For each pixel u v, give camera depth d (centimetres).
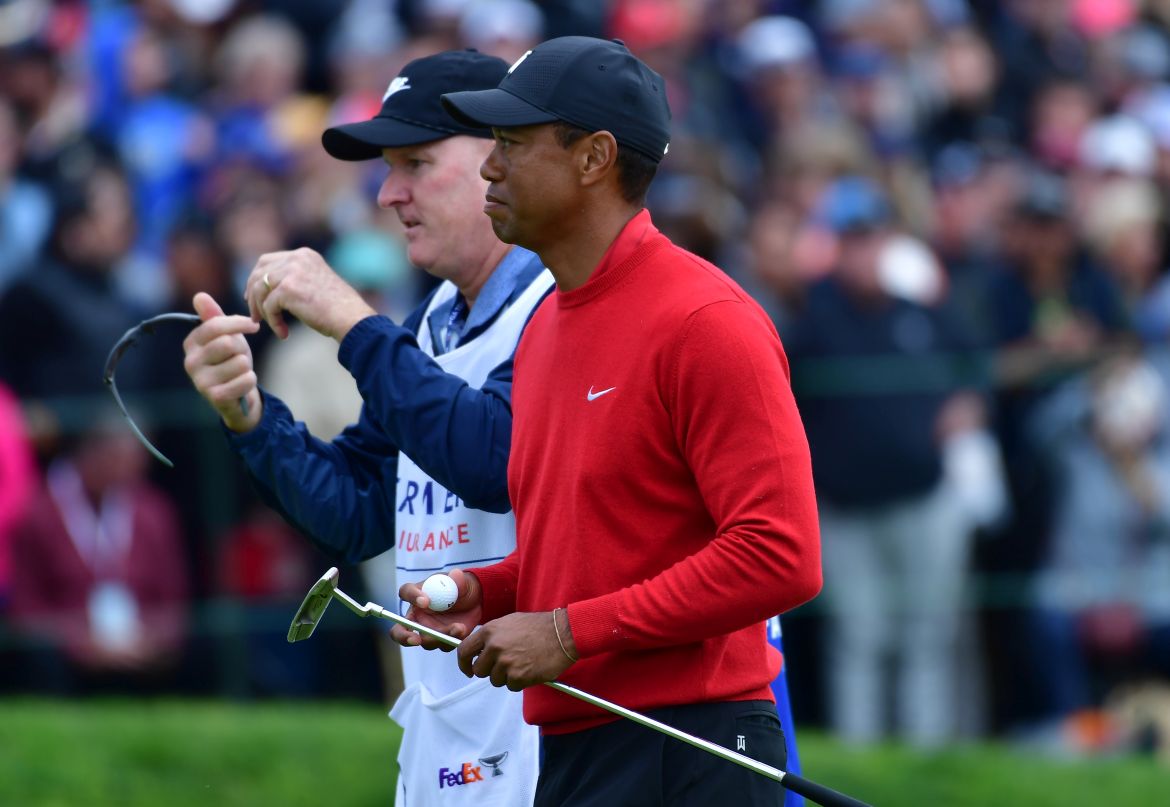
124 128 3503
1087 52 4116
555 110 1202
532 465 1244
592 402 1204
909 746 2614
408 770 1446
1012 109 3938
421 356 1320
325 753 2445
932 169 3609
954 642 2702
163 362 2870
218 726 2525
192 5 3734
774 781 1238
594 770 1227
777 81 3634
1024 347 2784
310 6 3781
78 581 2761
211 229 2972
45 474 2767
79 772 2352
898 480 2667
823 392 2694
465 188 1383
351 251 2823
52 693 2759
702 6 3881
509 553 1373
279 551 2784
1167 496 2755
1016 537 2725
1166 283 3212
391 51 3631
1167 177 3666
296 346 2705
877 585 2697
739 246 3025
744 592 1149
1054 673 2714
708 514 1204
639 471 1194
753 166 3597
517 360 1286
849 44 3831
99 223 2998
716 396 1161
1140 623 2722
